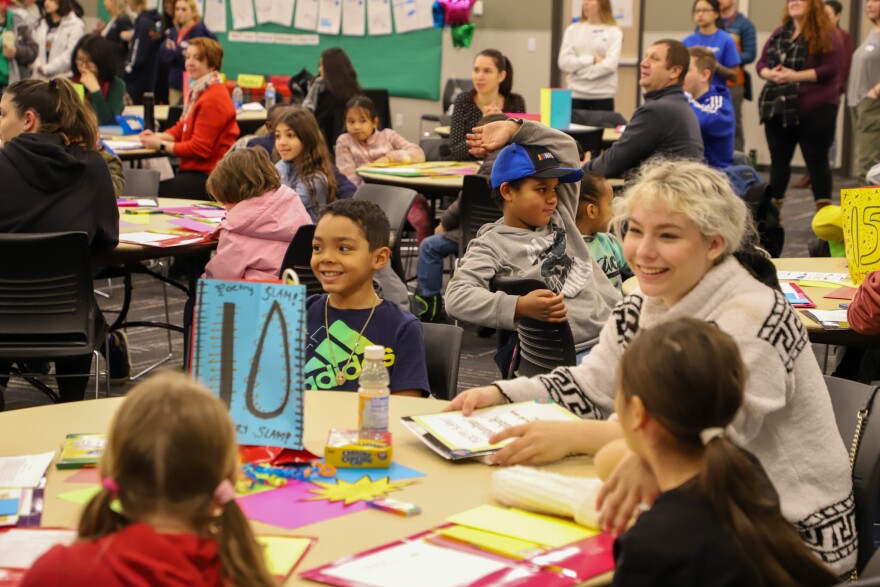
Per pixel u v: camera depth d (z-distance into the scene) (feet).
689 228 6.40
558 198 11.02
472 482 6.11
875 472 6.93
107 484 4.25
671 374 4.69
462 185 17.76
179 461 4.14
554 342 10.15
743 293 6.50
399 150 21.67
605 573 4.92
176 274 22.08
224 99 21.79
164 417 4.17
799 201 32.35
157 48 34.53
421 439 6.61
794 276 11.87
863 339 9.72
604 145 24.04
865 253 11.09
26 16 34.73
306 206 16.96
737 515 4.50
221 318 6.24
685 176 6.46
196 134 21.62
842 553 6.52
